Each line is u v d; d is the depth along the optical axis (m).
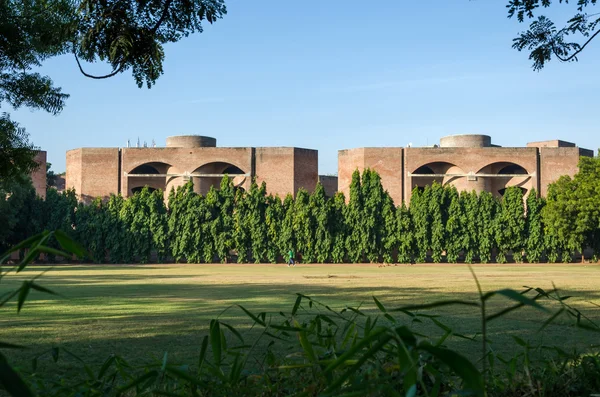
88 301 16.30
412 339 1.20
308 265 48.72
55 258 51.16
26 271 36.31
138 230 51.69
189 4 7.94
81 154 57.97
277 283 24.67
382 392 1.49
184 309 13.90
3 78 12.68
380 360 2.38
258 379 2.41
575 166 58.12
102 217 51.78
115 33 7.71
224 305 14.86
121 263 51.28
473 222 51.94
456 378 3.00
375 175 53.09
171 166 59.25
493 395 2.62
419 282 25.03
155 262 52.62
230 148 58.81
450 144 62.09
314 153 60.50
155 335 9.43
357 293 18.72
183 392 2.18
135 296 18.06
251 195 52.81
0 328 10.41
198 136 61.69
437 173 60.06
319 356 2.35
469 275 31.67
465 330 9.48
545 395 2.55
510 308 1.20
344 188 60.31
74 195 52.41
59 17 11.77
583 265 48.06
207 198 52.91
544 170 58.09
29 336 9.36
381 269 40.53
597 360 2.71
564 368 2.72
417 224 51.94
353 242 52.22
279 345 7.62
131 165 58.38
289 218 52.22
